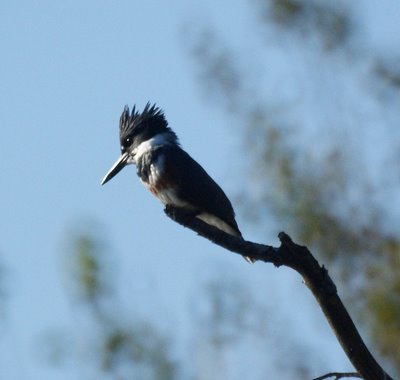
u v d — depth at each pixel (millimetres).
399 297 12000
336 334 6605
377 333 11711
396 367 11531
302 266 6570
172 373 9320
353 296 12359
